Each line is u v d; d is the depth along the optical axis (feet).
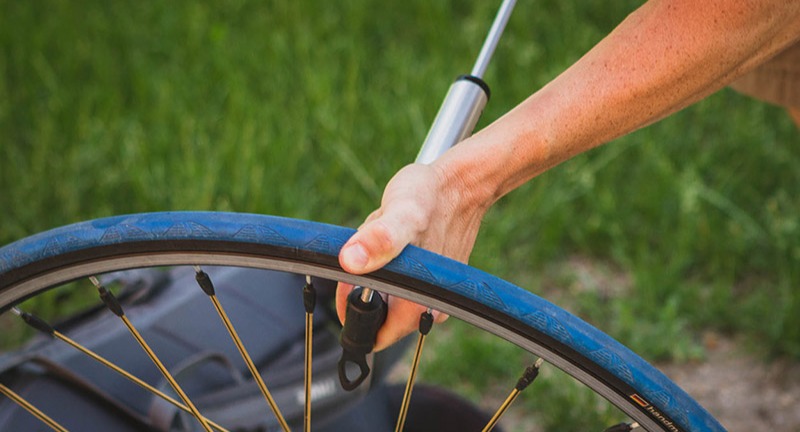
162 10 12.35
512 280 8.25
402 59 11.10
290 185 9.20
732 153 9.42
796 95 4.40
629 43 2.97
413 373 3.05
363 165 9.43
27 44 11.50
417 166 2.97
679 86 2.97
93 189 9.20
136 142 9.57
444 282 2.73
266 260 2.86
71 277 3.10
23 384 4.42
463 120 3.43
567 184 9.07
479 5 11.84
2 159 9.65
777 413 6.84
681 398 2.84
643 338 7.43
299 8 12.09
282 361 5.24
